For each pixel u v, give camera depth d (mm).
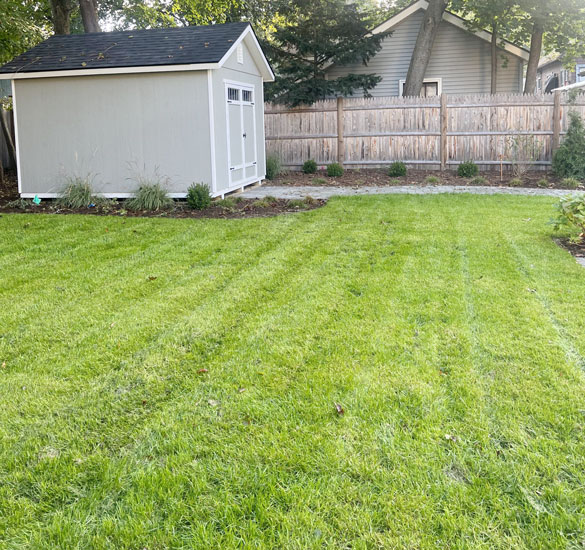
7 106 14414
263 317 4117
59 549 1952
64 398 2992
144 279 5168
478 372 3156
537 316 4000
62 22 14711
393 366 3260
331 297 4520
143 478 2311
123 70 9531
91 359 3461
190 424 2715
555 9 14844
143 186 9664
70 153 10219
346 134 14281
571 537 1965
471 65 17000
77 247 6555
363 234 6887
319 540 1960
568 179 11547
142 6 16734
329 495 2182
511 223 7426
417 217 7984
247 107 11719
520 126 13203
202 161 9789
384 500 2146
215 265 5641
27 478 2328
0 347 3664
